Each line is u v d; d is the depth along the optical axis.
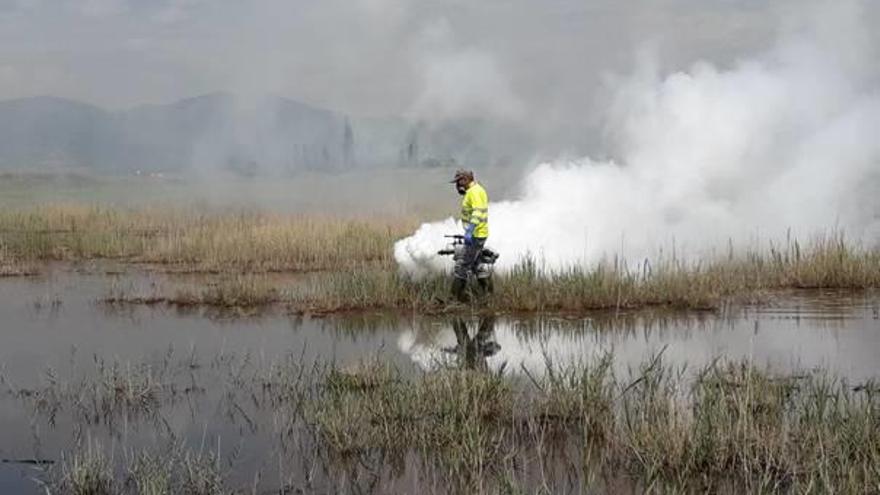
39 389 10.70
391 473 7.66
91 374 11.45
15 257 24.28
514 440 8.41
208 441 8.62
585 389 9.12
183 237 25.34
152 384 10.53
